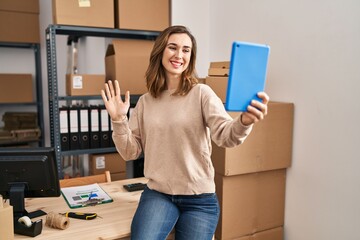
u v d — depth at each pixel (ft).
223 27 8.60
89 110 8.19
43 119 11.68
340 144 5.75
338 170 5.82
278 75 7.00
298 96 6.55
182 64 4.59
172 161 4.44
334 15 5.73
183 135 4.39
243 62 3.09
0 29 10.23
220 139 3.94
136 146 4.81
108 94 4.63
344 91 5.62
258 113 3.21
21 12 10.47
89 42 12.37
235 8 8.11
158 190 4.54
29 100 11.10
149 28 8.42
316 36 6.08
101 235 3.88
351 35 5.46
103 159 8.61
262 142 6.40
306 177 6.50
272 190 6.86
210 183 4.49
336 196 5.90
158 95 4.77
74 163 11.00
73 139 8.07
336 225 5.93
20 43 10.89
